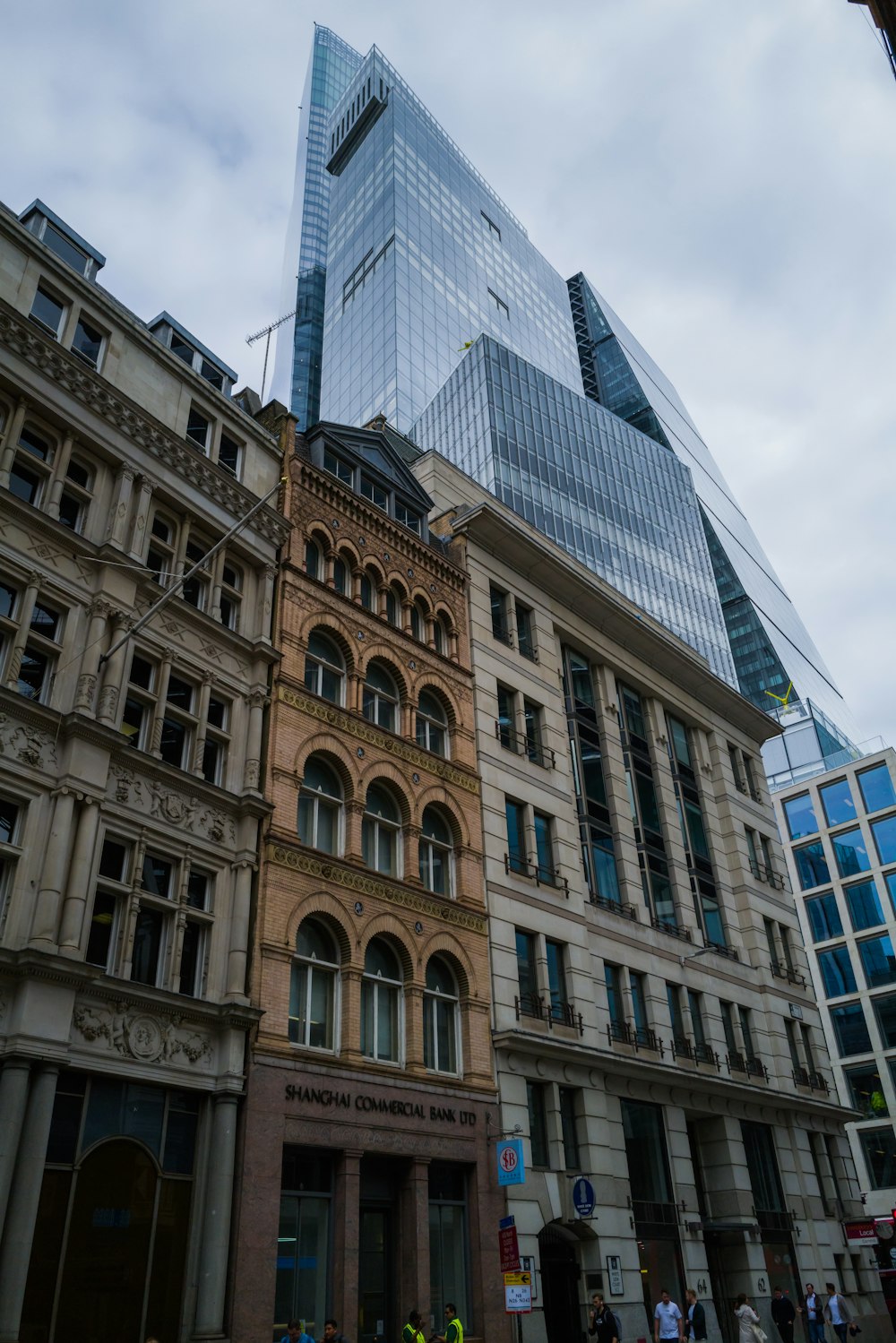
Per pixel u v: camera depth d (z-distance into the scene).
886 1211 63.34
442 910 26.41
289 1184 20.22
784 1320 28.56
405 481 32.88
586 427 108.56
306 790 24.36
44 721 18.91
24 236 22.02
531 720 33.88
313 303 179.50
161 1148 18.27
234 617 24.77
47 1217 16.16
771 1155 36.06
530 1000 28.22
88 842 18.52
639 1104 30.81
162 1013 18.98
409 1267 21.56
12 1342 14.70
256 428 27.02
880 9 22.05
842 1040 69.56
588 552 97.88
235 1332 17.58
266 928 21.48
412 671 29.27
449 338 133.00
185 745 22.17
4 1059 16.22
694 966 36.12
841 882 73.19
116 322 23.84
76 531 21.23
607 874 34.47
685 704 43.06
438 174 153.38
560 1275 26.25
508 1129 25.20
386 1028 23.97
